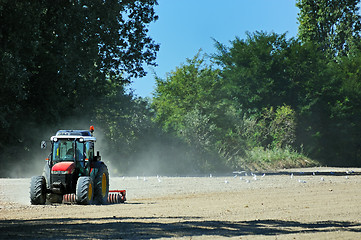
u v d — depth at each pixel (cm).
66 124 11231
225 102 16462
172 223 3344
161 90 16938
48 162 4934
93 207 4497
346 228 3247
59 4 10431
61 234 2798
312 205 4788
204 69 16850
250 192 6384
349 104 18225
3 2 8712
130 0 11962
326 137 17838
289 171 12456
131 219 3572
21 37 9362
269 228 3173
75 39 10656
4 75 9144
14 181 7950
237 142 14025
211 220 3566
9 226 3150
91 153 5075
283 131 16262
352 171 12569
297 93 18100
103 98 12144
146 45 12619
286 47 18788
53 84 10669
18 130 10506
